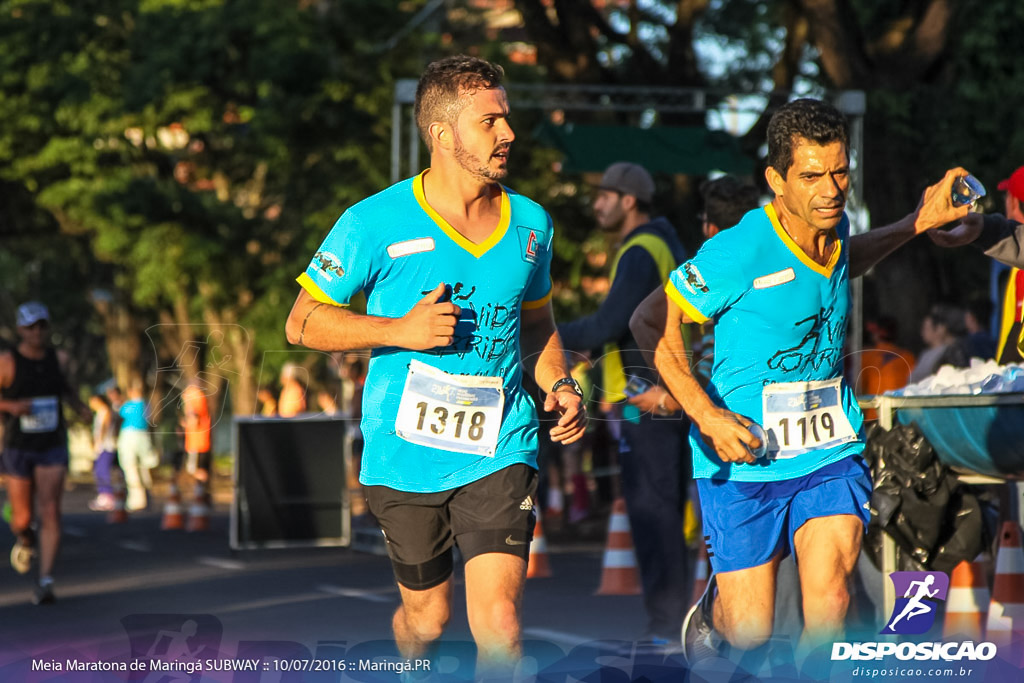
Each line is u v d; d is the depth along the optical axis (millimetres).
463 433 6648
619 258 10492
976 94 25859
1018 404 8367
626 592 15344
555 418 7742
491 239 6656
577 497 25688
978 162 25953
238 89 41812
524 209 6801
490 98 6543
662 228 10602
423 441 6656
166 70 41000
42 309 15711
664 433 10297
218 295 44969
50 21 44312
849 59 25219
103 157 47781
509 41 41938
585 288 37375
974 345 15477
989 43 26297
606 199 11266
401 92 22359
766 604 7516
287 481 20984
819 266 7387
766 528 7480
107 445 30625
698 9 27828
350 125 41188
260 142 41500
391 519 6777
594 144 24016
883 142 25562
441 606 6918
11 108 45344
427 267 6598
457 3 43219
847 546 7223
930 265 25516
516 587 6523
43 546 14977
